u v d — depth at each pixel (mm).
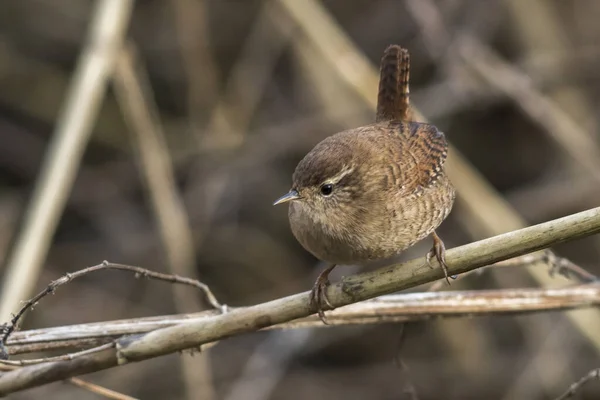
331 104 11219
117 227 11703
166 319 5676
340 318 5910
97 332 5551
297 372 11305
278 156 11656
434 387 10875
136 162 11195
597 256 11305
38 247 7723
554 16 11648
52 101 12211
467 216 10234
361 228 5555
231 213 11820
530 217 11266
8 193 11836
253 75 11828
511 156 12141
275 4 10922
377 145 5758
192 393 9031
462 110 11602
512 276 10594
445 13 11516
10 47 12234
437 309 5984
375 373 11102
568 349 10398
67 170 8133
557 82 11180
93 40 8852
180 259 9422
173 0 11398
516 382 10352
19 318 5012
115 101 11977
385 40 12258
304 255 11898
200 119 11578
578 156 9984
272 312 5168
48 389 9938
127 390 10359
